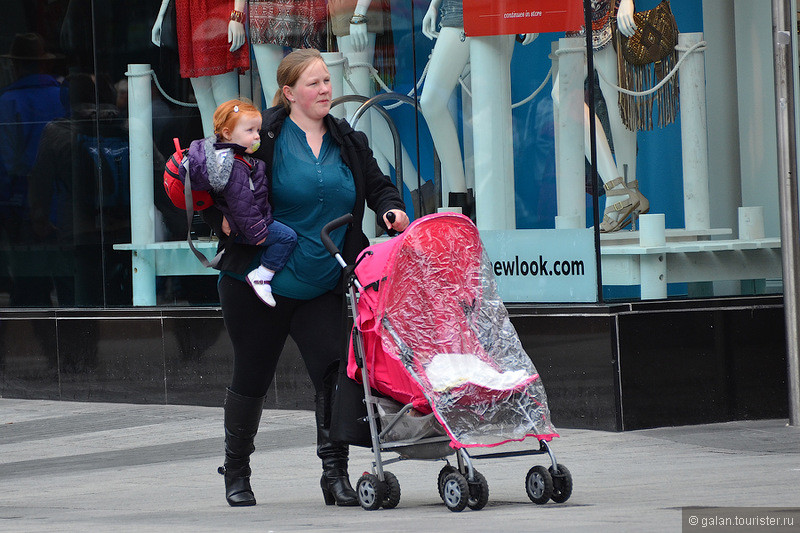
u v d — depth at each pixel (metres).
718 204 35.75
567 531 14.67
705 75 35.91
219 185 21.38
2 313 43.91
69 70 43.50
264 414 37.97
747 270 35.28
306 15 39.12
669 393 33.19
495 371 20.42
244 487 23.08
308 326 22.39
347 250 22.44
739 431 31.94
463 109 36.34
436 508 20.58
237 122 21.64
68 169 43.50
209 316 39.88
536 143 35.16
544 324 33.56
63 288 43.56
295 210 22.19
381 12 37.62
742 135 35.75
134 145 42.38
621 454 28.89
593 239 33.91
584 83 34.41
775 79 31.30
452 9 36.28
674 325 33.25
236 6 40.56
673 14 35.78
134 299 42.16
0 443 35.38
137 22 42.34
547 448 20.41
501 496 22.28
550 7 34.84
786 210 31.33
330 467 22.28
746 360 33.94
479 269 21.05
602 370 32.72
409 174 37.56
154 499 24.67
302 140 22.47
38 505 24.33
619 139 34.72
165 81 41.97
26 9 44.09
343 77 38.50
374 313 20.48
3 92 44.47
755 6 35.59
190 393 40.41
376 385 21.03
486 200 35.91
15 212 44.41
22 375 43.75
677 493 20.62
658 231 34.56
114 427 37.22
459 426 19.88
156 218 41.78
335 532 16.06
